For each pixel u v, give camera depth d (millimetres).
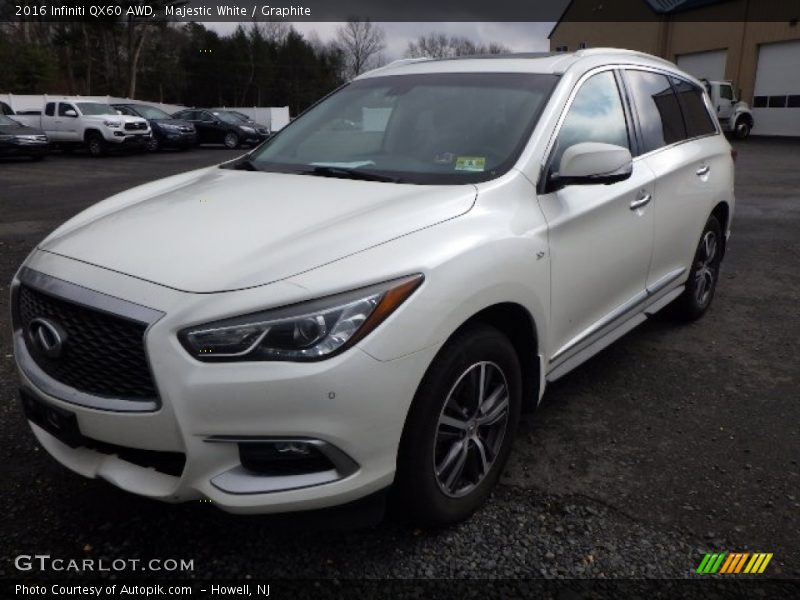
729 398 3830
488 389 2695
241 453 2164
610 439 3371
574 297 3156
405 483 2402
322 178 3129
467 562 2494
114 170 16688
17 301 2609
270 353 2080
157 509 2762
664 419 3578
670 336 4785
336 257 2258
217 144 27219
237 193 2941
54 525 2660
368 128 3531
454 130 3248
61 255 2494
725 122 26375
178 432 2111
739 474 3072
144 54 55750
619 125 3701
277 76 68625
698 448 3293
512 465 3133
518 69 3531
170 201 2904
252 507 2135
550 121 3125
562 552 2553
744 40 28734
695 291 4832
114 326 2195
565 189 3098
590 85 3523
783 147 22656
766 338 4762
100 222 2746
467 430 2607
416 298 2258
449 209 2617
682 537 2643
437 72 3744
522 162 2945
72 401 2289
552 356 3115
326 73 69812
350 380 2107
